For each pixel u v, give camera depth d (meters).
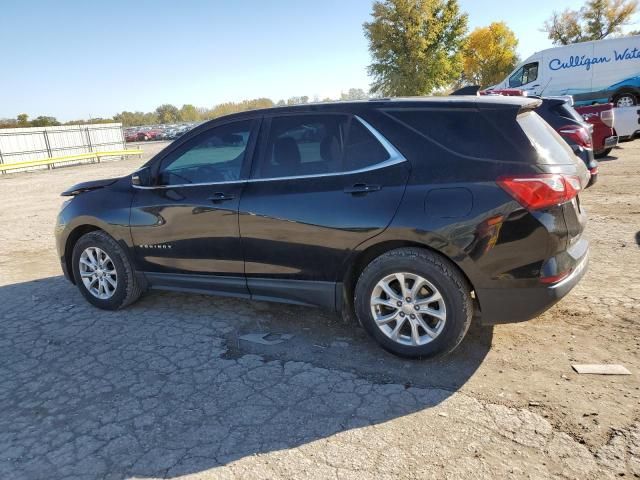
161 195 4.29
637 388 3.03
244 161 3.97
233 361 3.67
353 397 3.12
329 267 3.60
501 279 3.14
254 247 3.86
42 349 4.00
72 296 5.26
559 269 3.12
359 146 3.53
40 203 12.85
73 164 29.62
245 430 2.86
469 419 2.84
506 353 3.55
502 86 22.00
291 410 3.03
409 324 3.49
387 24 42.97
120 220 4.46
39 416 3.09
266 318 4.43
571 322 3.94
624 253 5.52
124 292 4.61
